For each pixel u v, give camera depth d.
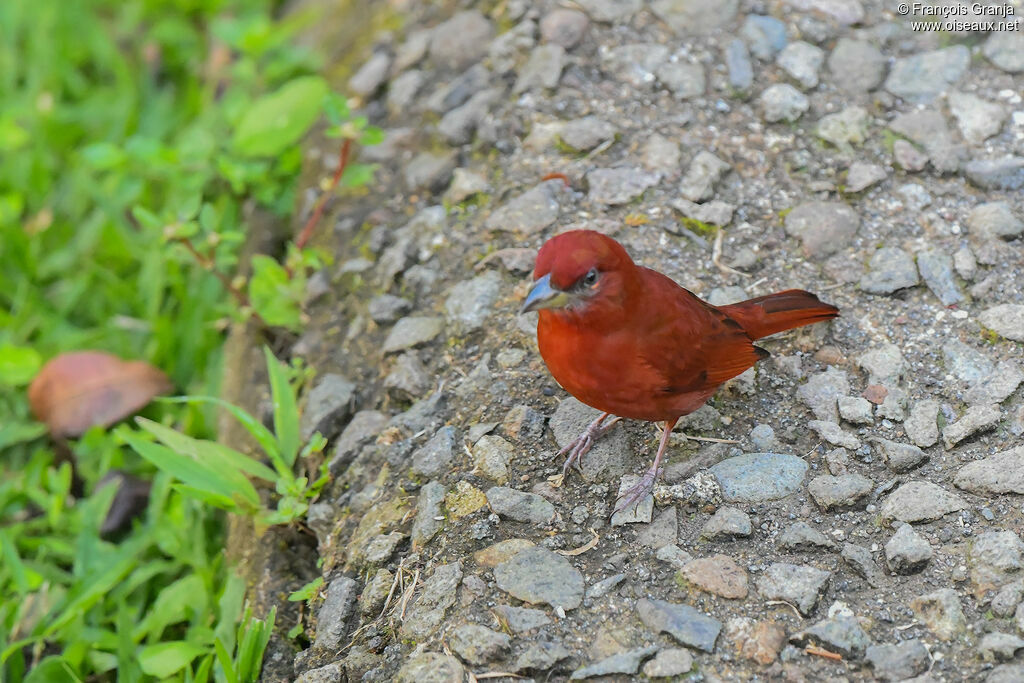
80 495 11.08
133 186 12.88
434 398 9.59
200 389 11.88
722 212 10.29
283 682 8.36
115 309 12.68
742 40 11.60
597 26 11.97
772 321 8.70
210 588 9.67
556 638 7.54
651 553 7.89
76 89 15.03
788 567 7.59
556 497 8.44
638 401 8.15
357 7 14.09
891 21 11.60
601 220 10.44
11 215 13.04
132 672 8.87
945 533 7.66
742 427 8.77
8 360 11.65
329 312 11.08
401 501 8.89
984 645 6.95
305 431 10.02
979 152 10.41
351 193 11.90
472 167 11.44
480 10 12.69
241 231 12.63
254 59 13.73
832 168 10.59
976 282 9.41
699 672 7.10
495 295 10.11
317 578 8.95
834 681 6.96
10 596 10.04
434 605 7.99
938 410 8.57
